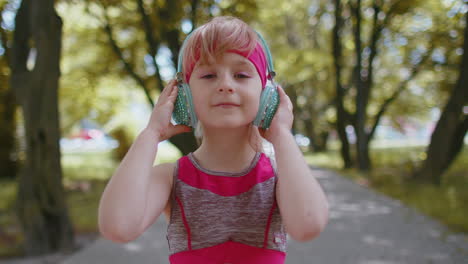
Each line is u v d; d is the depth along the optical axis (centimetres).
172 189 106
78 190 1090
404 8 1291
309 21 1947
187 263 101
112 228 91
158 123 104
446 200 779
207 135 107
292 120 108
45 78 504
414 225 612
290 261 446
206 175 105
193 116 102
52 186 518
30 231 510
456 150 991
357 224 627
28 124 507
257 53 101
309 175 100
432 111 2027
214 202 103
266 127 106
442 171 993
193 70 101
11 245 554
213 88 97
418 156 1312
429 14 1341
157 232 605
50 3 498
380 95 1808
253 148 109
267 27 1670
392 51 1631
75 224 679
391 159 1731
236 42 97
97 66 1217
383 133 4278
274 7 1518
